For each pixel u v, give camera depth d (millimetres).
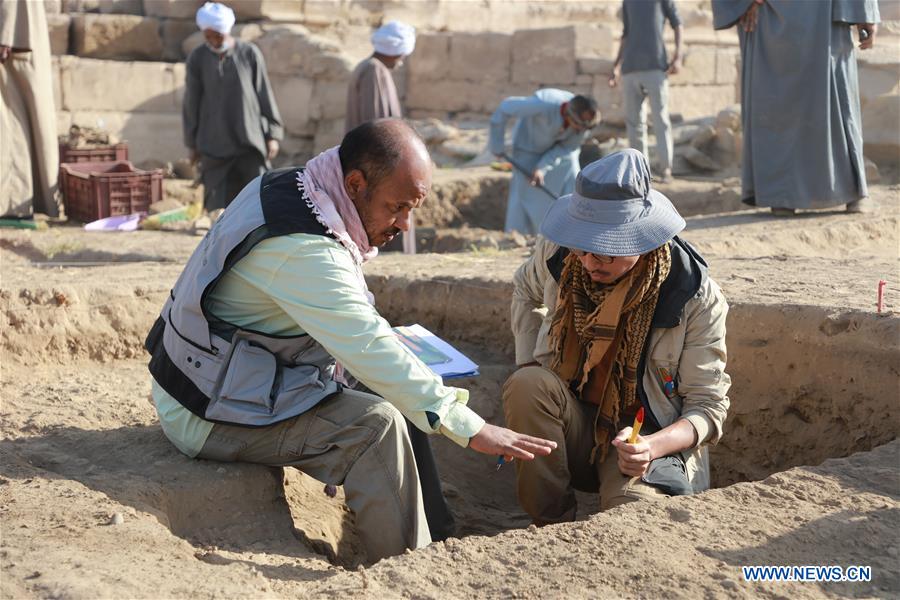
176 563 2760
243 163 9945
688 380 3410
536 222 9172
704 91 15367
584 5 17984
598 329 3422
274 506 3408
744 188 7902
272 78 15008
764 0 7426
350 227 3121
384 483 3184
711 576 2678
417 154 3059
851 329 4160
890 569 2727
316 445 3266
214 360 3217
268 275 3064
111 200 10102
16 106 9641
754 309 4461
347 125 8602
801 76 7414
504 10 17484
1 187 9555
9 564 2625
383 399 3287
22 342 4680
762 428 4426
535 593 2604
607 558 2775
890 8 11047
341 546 3584
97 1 15914
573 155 9172
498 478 4641
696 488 3494
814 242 7012
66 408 4066
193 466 3406
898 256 6379
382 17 16688
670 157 11258
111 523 2941
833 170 7551
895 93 10477
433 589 2637
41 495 3098
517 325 3895
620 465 3248
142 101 14398
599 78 14531
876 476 3303
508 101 9008
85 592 2473
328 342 3021
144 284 5152
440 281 5520
